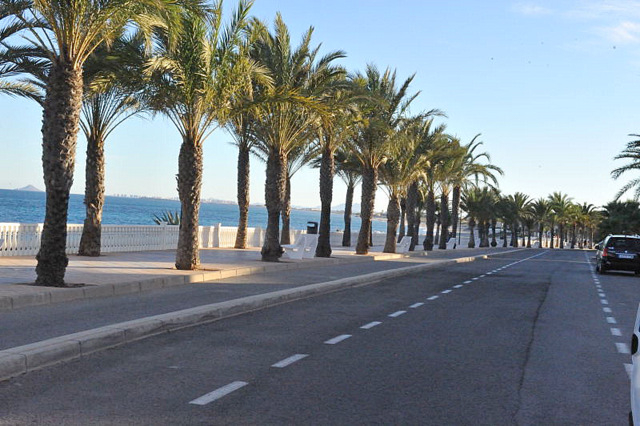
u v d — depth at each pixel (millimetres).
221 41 19500
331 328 10961
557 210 126625
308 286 17000
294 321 11609
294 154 35000
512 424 5750
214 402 6047
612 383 7535
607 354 9477
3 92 18875
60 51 13523
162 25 15773
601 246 35812
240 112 20797
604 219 103000
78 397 6020
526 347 9812
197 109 19141
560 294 19469
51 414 5461
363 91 26969
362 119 28938
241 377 7105
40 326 9547
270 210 25500
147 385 6578
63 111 13500
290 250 29000
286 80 24891
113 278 15812
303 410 5895
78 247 23812
